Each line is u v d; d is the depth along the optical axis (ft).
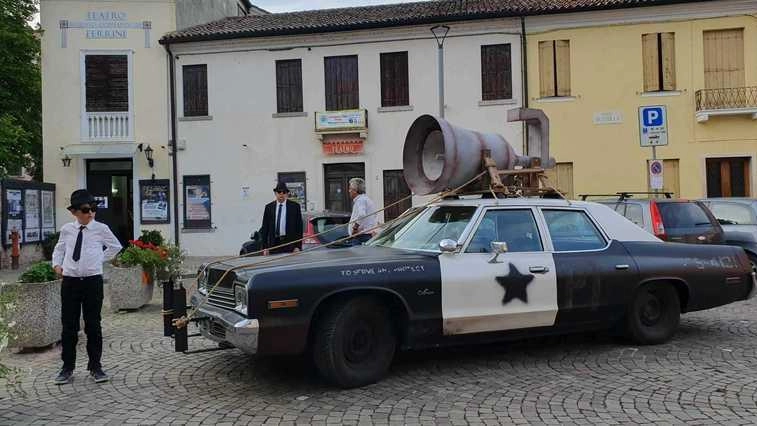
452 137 21.91
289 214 28.32
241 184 68.13
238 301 17.30
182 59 68.90
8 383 18.15
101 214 71.05
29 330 23.07
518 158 24.61
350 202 67.05
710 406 16.07
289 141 67.46
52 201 67.62
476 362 20.52
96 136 69.26
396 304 18.33
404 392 17.43
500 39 64.08
